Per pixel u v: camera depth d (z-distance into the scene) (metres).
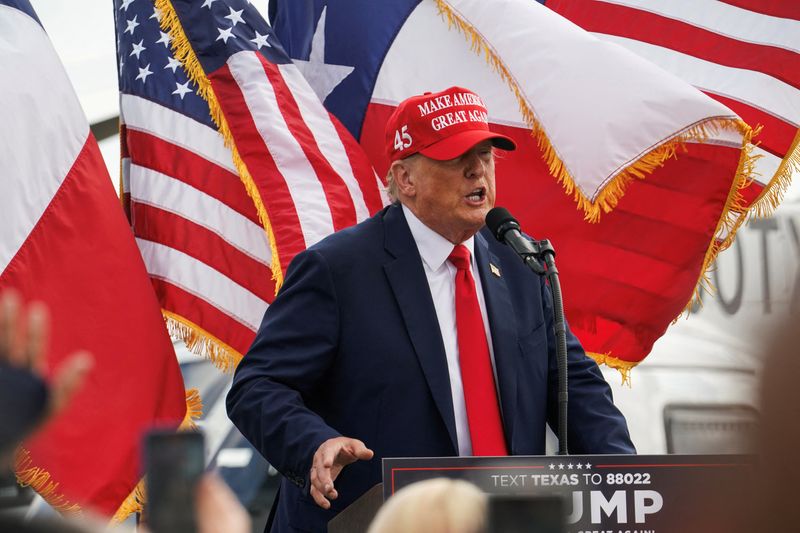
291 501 12.78
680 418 25.56
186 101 19.98
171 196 19.70
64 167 17.86
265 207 18.91
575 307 19.36
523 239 12.15
